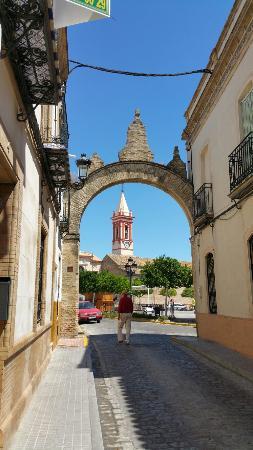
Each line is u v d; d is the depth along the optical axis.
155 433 5.20
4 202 4.73
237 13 11.34
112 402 6.76
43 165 7.27
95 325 26.67
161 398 6.96
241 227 10.78
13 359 4.73
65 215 16.11
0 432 3.97
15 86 4.54
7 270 4.56
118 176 18.98
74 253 17.56
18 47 4.38
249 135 10.25
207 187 13.82
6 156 4.09
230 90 11.66
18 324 5.04
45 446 4.48
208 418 5.76
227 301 12.04
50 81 5.11
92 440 4.70
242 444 4.73
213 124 13.44
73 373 8.68
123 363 10.59
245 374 8.52
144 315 32.38
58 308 14.30
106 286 47.25
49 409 5.96
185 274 35.38
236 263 11.20
